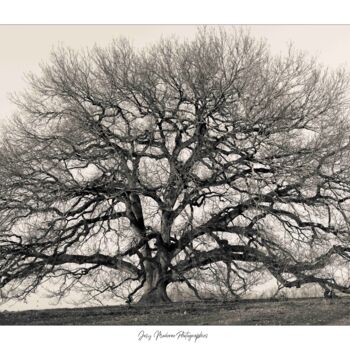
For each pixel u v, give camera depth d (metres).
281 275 30.98
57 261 30.94
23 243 29.84
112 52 31.89
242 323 23.55
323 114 31.05
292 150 30.17
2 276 29.56
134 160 30.89
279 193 30.83
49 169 30.25
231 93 30.06
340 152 30.17
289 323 23.23
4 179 29.83
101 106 31.19
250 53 30.81
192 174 30.11
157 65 31.02
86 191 30.62
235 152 30.31
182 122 30.89
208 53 30.67
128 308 29.22
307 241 31.17
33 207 29.80
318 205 31.11
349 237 30.83
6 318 26.34
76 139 30.70
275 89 30.59
